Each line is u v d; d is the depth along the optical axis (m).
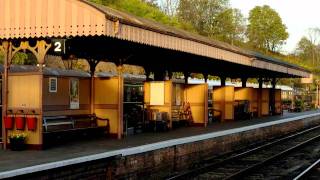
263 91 31.84
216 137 15.85
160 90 17.92
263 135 21.55
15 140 11.46
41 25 11.91
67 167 8.64
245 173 12.38
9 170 8.30
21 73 12.05
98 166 9.55
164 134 15.93
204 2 74.62
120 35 11.61
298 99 51.62
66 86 14.32
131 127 16.64
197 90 20.86
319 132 27.48
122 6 38.88
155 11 43.84
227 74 28.42
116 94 14.79
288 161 15.26
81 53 15.30
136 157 11.01
